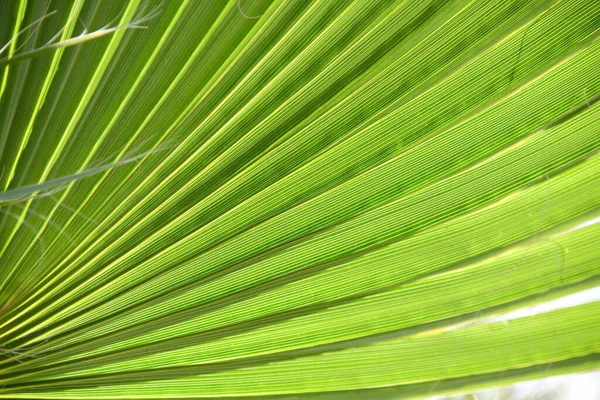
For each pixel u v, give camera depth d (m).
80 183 0.66
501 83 0.66
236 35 0.64
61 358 0.69
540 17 0.65
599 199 0.69
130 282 0.69
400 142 0.68
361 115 0.67
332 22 0.64
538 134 0.68
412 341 0.72
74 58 0.63
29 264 0.66
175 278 0.69
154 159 0.66
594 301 0.70
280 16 0.63
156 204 0.67
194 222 0.68
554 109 0.67
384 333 0.72
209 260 0.69
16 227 0.65
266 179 0.68
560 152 0.68
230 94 0.65
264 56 0.64
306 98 0.66
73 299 0.68
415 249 0.71
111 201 0.66
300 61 0.65
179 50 0.64
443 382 0.72
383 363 0.72
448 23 0.64
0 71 0.62
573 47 0.66
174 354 0.71
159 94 0.65
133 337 0.70
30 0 0.62
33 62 0.62
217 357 0.71
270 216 0.69
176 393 0.72
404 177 0.69
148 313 0.70
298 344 0.72
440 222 0.70
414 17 0.64
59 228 0.66
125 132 0.65
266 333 0.71
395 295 0.72
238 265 0.70
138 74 0.64
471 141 0.68
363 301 0.71
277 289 0.71
